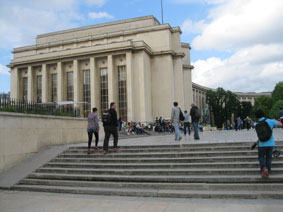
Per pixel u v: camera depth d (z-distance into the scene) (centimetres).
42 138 1321
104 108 4503
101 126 1952
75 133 1623
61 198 749
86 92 4612
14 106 1209
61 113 1531
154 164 915
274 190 700
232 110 7112
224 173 805
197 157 951
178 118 1388
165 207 618
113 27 5316
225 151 971
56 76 4828
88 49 4516
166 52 4734
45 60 4772
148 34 4922
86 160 1053
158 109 4709
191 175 824
